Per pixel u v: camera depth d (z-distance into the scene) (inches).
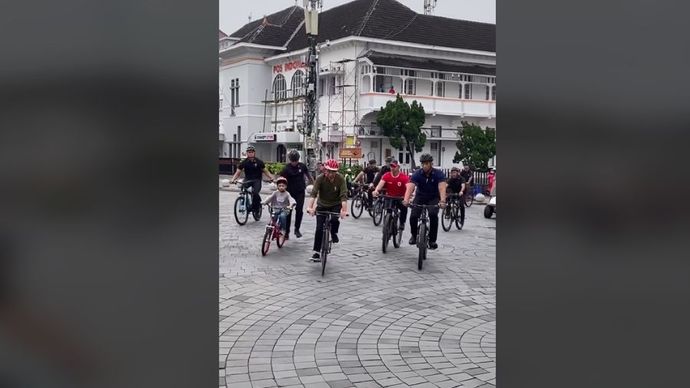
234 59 1770.4
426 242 323.0
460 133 1302.9
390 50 1540.4
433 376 162.6
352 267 317.4
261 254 354.9
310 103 1181.1
